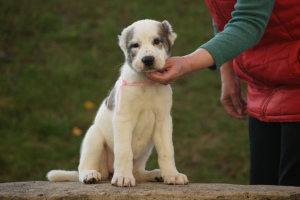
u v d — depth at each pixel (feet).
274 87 13.10
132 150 13.14
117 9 37.70
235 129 28.04
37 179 22.94
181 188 11.41
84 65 32.07
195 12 38.11
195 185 12.01
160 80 11.18
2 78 30.04
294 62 12.14
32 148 25.16
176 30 36.06
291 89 12.62
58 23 35.78
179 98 30.60
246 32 11.17
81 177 13.01
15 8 36.29
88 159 13.52
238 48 11.14
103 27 35.58
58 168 23.91
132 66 12.19
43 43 33.73
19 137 25.93
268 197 10.65
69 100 29.07
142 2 38.68
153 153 25.77
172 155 12.66
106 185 12.03
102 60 32.68
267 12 11.31
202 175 24.08
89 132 13.80
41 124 26.89
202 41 35.01
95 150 13.51
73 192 11.13
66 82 30.50
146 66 11.60
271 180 13.89
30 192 11.31
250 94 13.92
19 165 23.80
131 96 12.44
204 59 11.10
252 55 13.05
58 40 34.19
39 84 30.09
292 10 11.78
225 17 13.52
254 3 11.18
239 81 15.62
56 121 27.32
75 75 31.04
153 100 12.57
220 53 11.07
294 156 12.50
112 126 13.08
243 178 23.95
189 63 11.10
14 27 34.65
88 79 30.94
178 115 29.07
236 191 10.89
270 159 13.78
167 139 12.72
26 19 35.50
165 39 12.79
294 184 12.57
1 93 28.96
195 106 29.99
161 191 10.98
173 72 11.06
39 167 23.90
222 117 29.04
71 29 35.35
